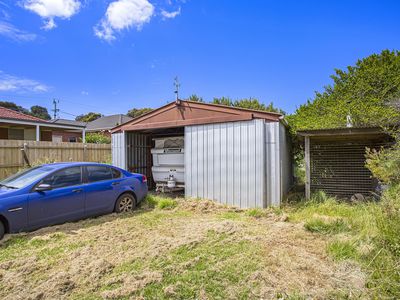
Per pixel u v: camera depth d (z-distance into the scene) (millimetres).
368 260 3076
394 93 9945
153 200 7023
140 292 2627
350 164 7262
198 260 3312
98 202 5461
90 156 10969
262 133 6336
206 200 6902
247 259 3328
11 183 4797
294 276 2881
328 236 4121
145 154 9836
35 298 2533
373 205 4703
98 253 3639
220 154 6961
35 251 3734
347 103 10445
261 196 6285
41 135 17766
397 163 4695
